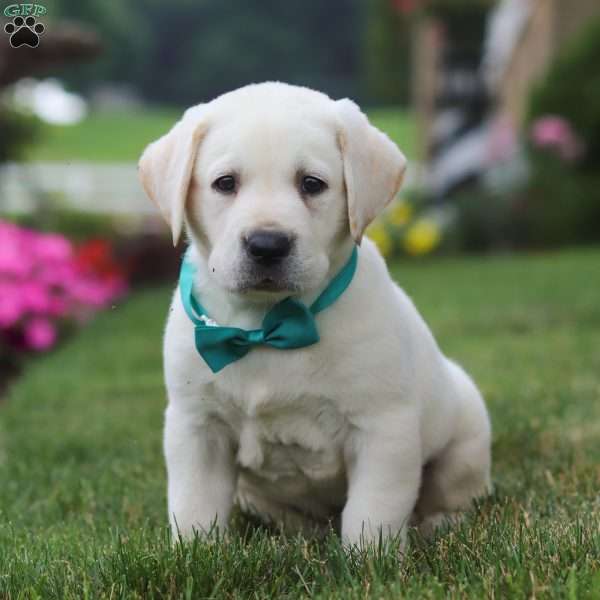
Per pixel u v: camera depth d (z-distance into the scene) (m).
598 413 5.21
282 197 3.07
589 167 15.81
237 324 3.27
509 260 13.97
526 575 2.74
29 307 8.16
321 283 3.17
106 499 4.23
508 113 22.05
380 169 3.22
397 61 46.44
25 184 14.78
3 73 9.62
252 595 2.84
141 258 13.43
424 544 3.27
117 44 51.56
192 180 3.24
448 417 3.67
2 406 6.54
